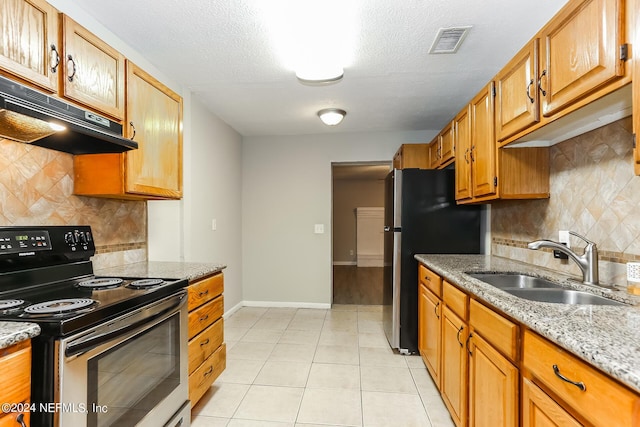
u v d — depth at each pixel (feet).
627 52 3.22
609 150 4.98
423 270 8.30
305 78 7.92
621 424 2.31
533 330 3.47
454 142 8.82
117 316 4.10
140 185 6.05
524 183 6.44
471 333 5.10
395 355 9.11
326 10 5.68
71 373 3.39
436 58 7.38
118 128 5.13
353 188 26.91
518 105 5.42
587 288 4.81
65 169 5.75
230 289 12.87
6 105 3.43
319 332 10.90
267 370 8.18
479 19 5.90
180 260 9.18
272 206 14.21
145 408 4.61
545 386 3.28
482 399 4.63
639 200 4.49
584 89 3.83
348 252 26.91
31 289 4.88
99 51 5.21
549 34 4.54
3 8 3.81
